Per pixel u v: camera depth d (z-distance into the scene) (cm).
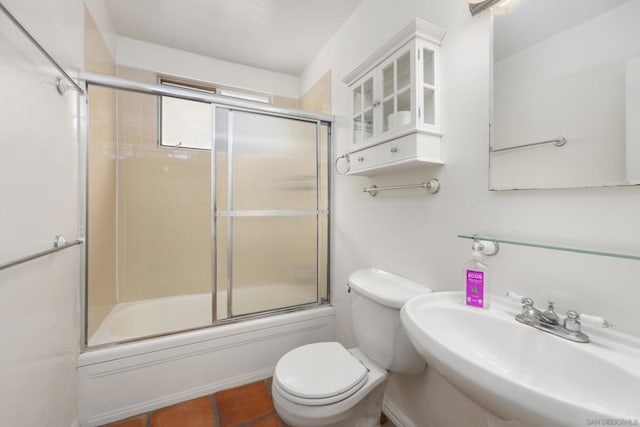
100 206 180
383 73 127
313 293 200
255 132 176
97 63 169
